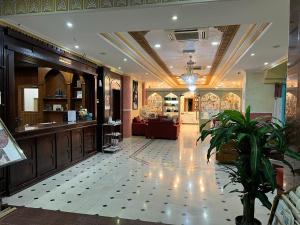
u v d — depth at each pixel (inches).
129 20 145.9
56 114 292.4
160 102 728.3
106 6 130.3
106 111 314.5
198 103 722.2
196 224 122.1
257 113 364.8
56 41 198.1
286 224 65.0
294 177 92.0
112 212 134.6
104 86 306.5
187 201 150.7
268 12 133.2
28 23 152.8
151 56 309.0
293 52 92.7
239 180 89.5
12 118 157.3
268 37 183.2
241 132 84.1
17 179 163.5
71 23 152.4
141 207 141.6
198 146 344.8
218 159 237.3
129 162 249.6
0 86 148.7
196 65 375.2
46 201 148.6
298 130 87.5
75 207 140.5
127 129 426.6
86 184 180.9
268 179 76.3
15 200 149.4
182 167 230.5
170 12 132.6
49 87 295.3
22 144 167.0
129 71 384.8
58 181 187.2
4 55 150.5
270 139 81.5
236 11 131.0
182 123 741.3
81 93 293.6
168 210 137.9
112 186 176.9
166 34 212.1
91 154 278.2
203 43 242.5
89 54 250.4
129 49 256.1
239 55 269.3
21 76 294.0
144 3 126.0
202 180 191.6
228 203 147.9
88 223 121.3
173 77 546.0
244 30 198.8
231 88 666.8
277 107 351.3
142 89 570.6
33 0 138.5
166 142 381.1
